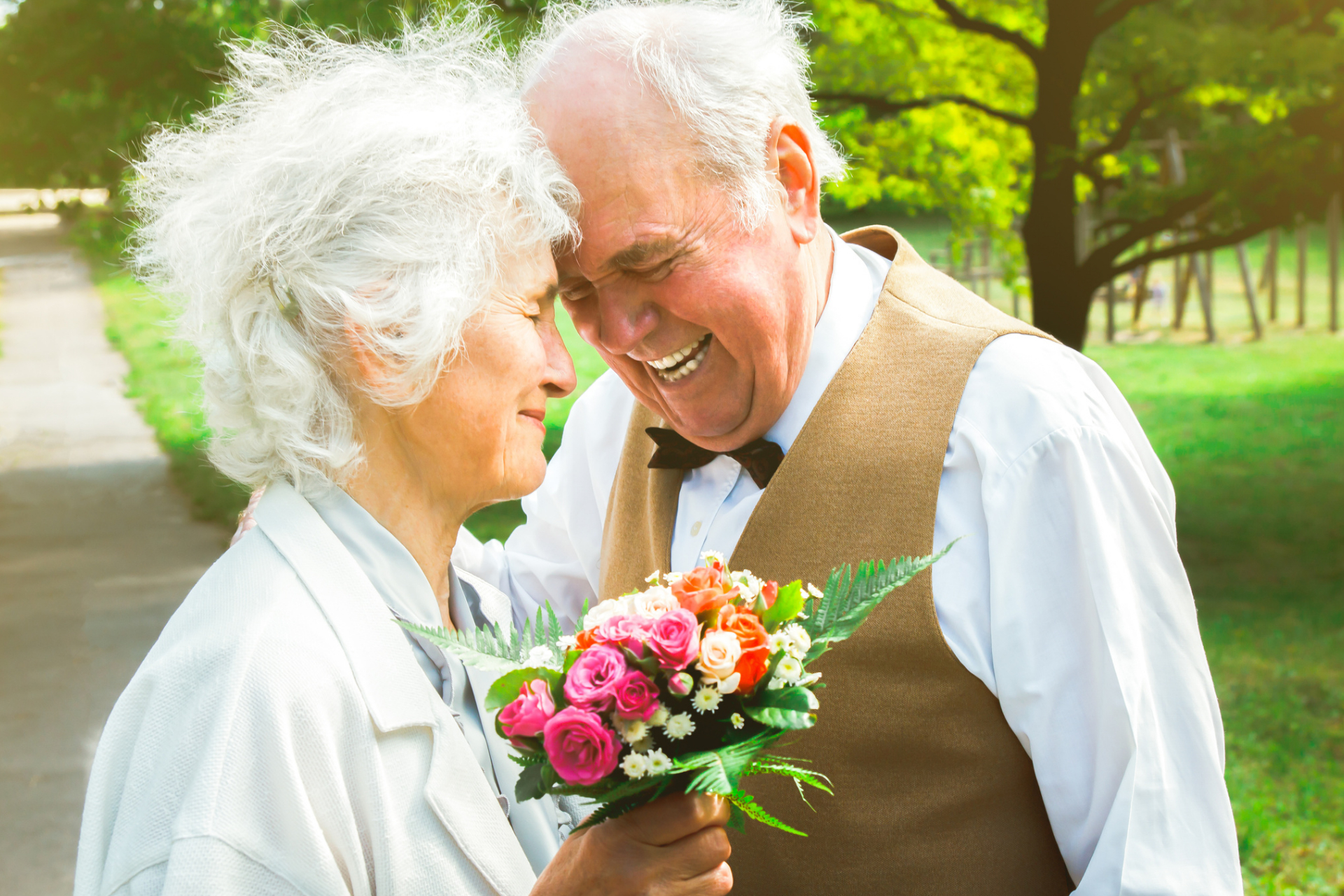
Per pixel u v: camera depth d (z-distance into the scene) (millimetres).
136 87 8734
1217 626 6242
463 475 1373
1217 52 7484
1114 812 1461
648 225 1565
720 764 1071
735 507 1850
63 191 11094
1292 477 9938
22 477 9656
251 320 1305
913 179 10961
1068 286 8391
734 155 1593
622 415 2131
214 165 1347
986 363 1687
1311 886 3502
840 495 1681
